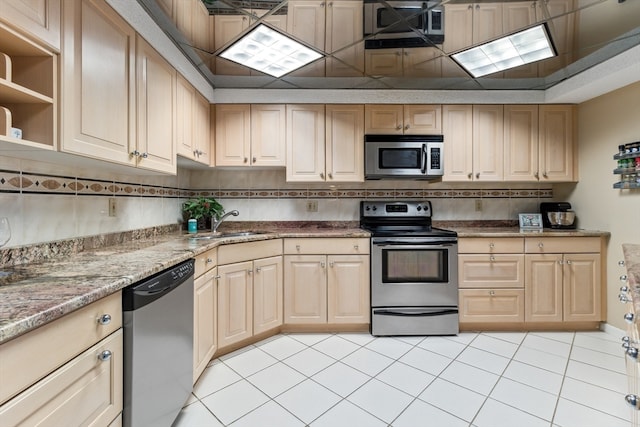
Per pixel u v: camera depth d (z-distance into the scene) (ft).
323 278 8.36
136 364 3.68
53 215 4.82
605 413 5.12
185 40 6.31
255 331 7.66
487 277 8.41
